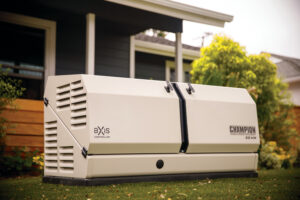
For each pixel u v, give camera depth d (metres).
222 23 10.16
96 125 3.30
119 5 9.12
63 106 3.79
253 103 4.45
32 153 6.37
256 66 11.12
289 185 4.04
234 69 10.98
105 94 3.39
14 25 9.07
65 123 3.70
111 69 10.91
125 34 11.28
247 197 3.21
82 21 10.07
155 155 3.68
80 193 3.18
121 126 3.43
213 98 4.14
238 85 10.64
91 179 3.39
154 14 9.77
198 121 3.94
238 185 3.85
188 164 3.91
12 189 3.66
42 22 9.26
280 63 18.45
